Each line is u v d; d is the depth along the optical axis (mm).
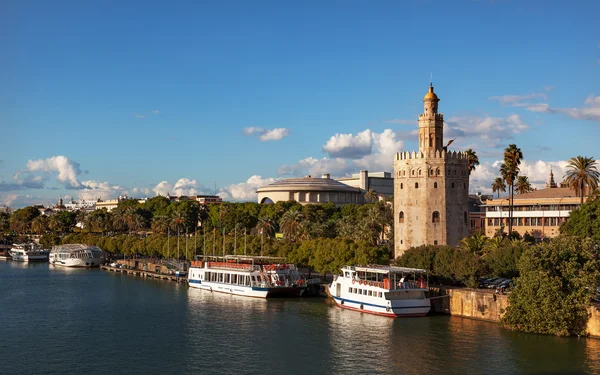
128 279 182625
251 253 166000
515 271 108938
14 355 87500
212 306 124625
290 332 98000
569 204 171750
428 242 138875
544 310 89812
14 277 190125
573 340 87812
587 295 88750
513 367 77188
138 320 110688
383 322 103500
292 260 149625
